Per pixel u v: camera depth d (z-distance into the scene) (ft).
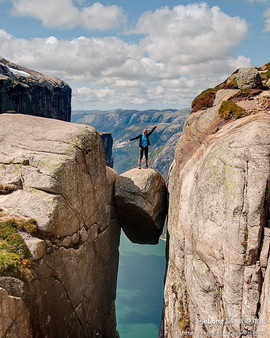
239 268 33.96
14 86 287.28
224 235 36.47
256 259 33.53
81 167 51.47
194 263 42.91
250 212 34.17
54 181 43.62
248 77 57.41
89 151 55.06
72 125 59.82
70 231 47.42
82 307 53.26
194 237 44.24
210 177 41.42
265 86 58.44
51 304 40.96
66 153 48.44
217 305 37.14
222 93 59.57
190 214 46.96
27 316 34.12
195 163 53.11
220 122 51.70
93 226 58.03
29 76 406.21
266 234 33.35
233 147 39.65
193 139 57.98
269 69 83.05
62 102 498.28
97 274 61.82
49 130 55.36
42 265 38.42
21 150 48.93
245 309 32.86
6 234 37.01
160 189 74.95
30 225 39.11
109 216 68.64
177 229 53.83
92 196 57.11
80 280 51.75
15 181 44.52
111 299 75.51
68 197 46.34
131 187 69.67
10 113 66.54
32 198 42.65
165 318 54.95
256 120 41.73
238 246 34.27
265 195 34.09
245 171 36.32
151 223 74.28
